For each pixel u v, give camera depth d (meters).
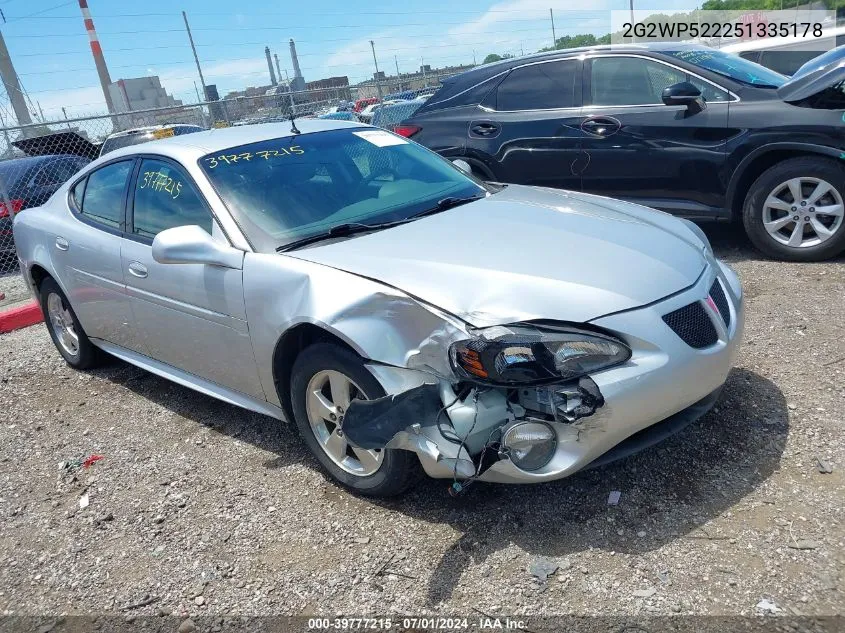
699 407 3.02
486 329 2.64
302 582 2.77
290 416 3.53
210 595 2.77
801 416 3.37
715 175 5.71
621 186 6.15
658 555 2.63
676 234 3.39
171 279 3.79
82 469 3.87
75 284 4.70
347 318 2.92
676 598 2.43
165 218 3.96
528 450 2.66
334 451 3.27
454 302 2.75
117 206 4.37
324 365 3.09
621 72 6.12
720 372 2.94
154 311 4.01
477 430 2.64
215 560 2.97
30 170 9.50
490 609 2.50
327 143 4.19
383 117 14.65
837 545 2.56
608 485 3.05
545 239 3.18
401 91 18.84
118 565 3.04
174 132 13.05
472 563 2.73
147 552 3.09
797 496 2.84
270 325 3.25
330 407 3.20
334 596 2.67
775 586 2.42
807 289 4.95
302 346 3.29
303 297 3.10
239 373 3.61
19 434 4.39
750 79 5.76
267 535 3.08
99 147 12.52
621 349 2.69
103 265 4.34
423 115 7.16
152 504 3.44
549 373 2.57
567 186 6.39
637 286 2.85
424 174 4.18
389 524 3.03
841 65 5.31
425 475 3.12
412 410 2.73
